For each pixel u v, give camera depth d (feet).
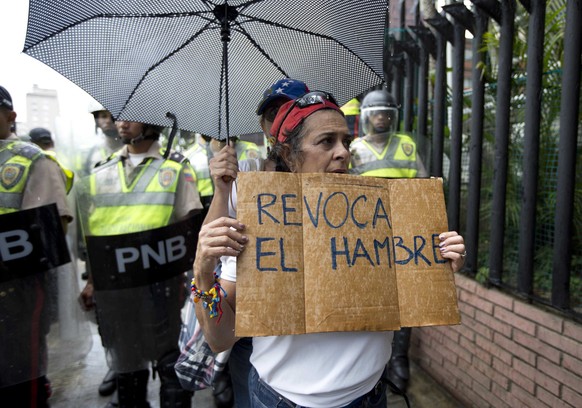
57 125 9.84
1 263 6.82
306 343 3.96
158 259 7.95
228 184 5.41
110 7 5.09
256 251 3.75
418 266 4.15
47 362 7.28
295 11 5.50
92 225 7.91
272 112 5.64
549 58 9.07
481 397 8.79
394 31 13.02
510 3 8.34
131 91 5.65
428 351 10.75
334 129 4.18
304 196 3.93
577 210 8.34
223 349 4.43
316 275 3.81
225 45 5.28
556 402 7.01
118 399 8.58
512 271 9.23
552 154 8.71
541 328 7.36
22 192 7.11
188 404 8.31
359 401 4.13
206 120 6.16
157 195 8.06
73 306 7.60
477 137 9.33
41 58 5.14
